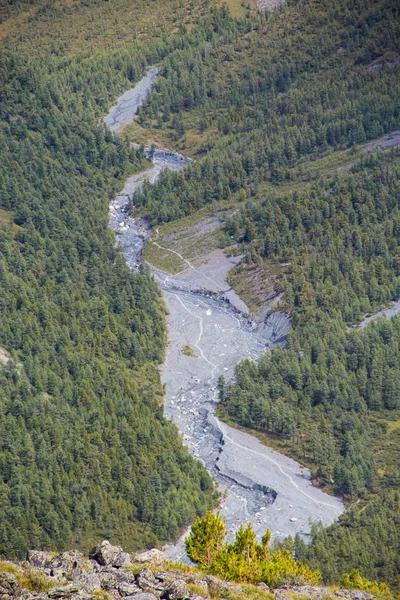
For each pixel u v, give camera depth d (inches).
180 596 4015.8
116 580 4097.0
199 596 4087.1
